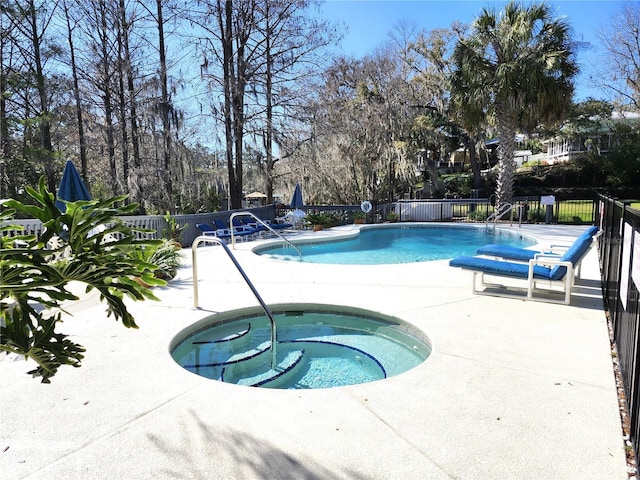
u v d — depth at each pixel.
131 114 17.31
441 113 23.20
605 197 6.92
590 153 25.45
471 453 2.04
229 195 17.30
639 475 1.84
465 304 4.66
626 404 2.49
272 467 1.93
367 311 4.53
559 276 4.67
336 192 20.30
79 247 1.47
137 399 2.59
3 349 1.47
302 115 17.58
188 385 2.78
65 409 2.47
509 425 2.28
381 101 20.08
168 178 16.80
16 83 15.08
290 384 3.25
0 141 15.38
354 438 2.17
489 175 26.25
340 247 11.80
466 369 3.00
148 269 1.74
